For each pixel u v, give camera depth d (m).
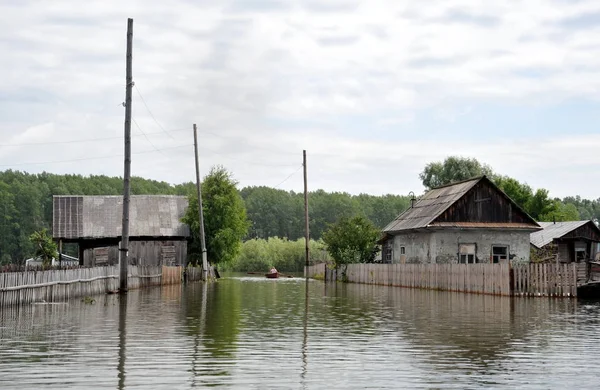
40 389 11.50
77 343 16.39
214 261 66.62
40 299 26.45
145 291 38.97
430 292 40.47
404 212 59.47
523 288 35.03
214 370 13.26
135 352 15.19
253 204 172.25
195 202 63.41
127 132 35.69
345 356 15.00
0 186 127.94
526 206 94.31
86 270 31.55
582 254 55.69
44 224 125.06
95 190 157.88
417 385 12.11
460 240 49.94
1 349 15.41
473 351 15.77
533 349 16.08
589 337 18.25
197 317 23.12
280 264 107.94
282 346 16.36
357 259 60.50
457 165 99.75
